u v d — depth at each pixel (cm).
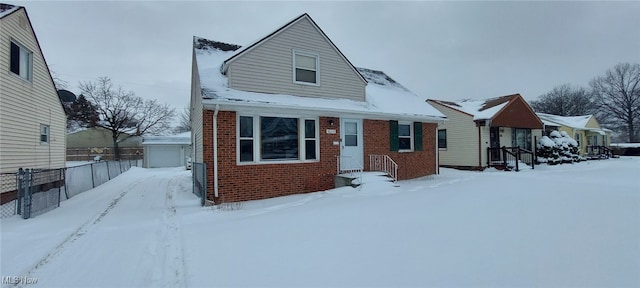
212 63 1103
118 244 510
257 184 987
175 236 545
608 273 304
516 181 1102
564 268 320
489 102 2072
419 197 789
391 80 1723
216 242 481
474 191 864
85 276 380
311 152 1099
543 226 473
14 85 972
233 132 955
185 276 357
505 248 385
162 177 1856
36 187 968
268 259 391
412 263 354
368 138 1231
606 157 2736
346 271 341
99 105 3550
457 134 1939
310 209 699
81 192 1215
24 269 407
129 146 3722
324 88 1156
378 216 590
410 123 1409
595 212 547
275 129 1036
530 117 2033
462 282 301
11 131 951
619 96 4906
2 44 901
